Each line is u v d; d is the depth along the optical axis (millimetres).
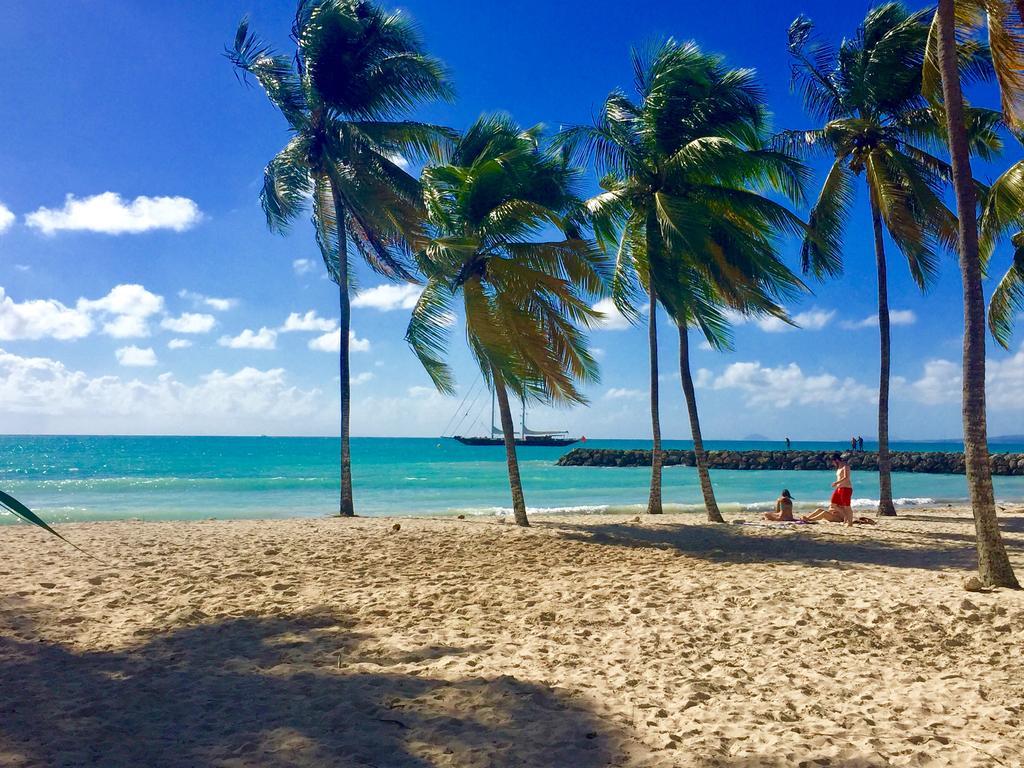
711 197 15672
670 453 63094
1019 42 8094
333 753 3879
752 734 4195
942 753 3912
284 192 17312
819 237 17781
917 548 11867
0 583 8258
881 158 16969
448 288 15234
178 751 3896
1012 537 13617
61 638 6125
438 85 17500
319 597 7957
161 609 7285
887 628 6504
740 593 8000
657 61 15891
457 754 3875
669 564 10195
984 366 8094
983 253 14812
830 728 4285
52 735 4062
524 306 15000
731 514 20156
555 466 62031
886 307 17781
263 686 4977
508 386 14312
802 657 5805
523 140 15477
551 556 10914
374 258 19922
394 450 106438
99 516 19844
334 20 16359
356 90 17500
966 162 7980
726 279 15086
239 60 17531
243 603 7598
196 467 54750
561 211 15859
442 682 5055
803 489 34094
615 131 16094
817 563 10156
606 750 3949
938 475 50156
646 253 15586
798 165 14734
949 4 8062
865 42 16609
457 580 8977
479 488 33438
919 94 16359
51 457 72312
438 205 14398
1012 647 5852
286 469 52062
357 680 5105
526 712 4477
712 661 5715
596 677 5262
